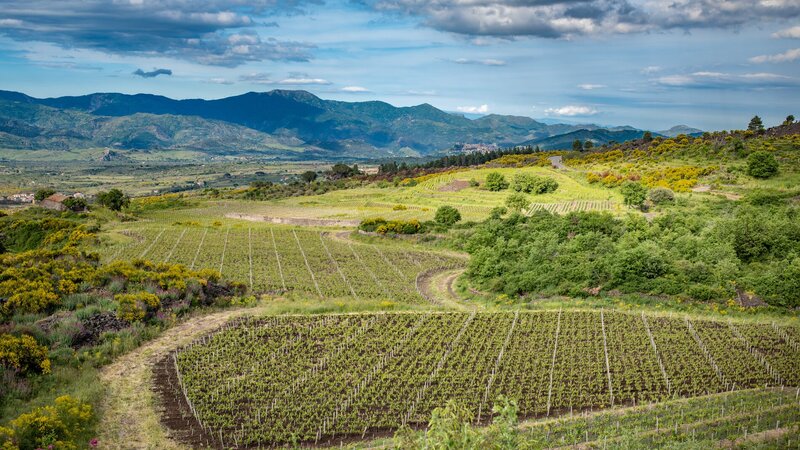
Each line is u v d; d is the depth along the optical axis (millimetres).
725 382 47688
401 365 49156
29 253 79688
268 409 41000
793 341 56156
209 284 69625
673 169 158750
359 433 38812
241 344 52750
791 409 39625
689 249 83812
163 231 122812
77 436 35000
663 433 37031
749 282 71312
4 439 31031
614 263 76688
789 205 107188
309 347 52469
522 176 173750
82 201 157875
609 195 153375
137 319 54594
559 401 43750
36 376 42031
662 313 65125
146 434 37062
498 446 19859
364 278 89375
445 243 113812
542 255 85312
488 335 57438
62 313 54719
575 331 58844
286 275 89500
